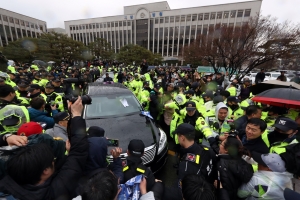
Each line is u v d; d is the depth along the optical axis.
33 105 2.41
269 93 2.56
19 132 1.32
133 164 1.64
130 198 1.19
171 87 4.81
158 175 3.00
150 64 34.06
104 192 0.88
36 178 0.96
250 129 1.81
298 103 2.18
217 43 10.41
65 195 1.02
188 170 1.46
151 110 4.39
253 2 37.91
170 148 3.87
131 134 2.76
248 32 9.51
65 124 2.13
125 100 3.72
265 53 9.10
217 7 42.28
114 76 10.47
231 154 1.47
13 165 0.92
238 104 3.31
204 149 1.59
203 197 1.00
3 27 43.16
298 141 1.62
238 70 11.76
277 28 9.12
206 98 3.84
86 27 61.00
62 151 1.29
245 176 1.32
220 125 2.67
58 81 4.73
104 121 3.07
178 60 35.34
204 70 13.21
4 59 8.64
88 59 27.70
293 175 1.48
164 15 49.50
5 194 0.91
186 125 1.62
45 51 21.98
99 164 1.33
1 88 2.26
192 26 46.69
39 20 54.97
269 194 1.25
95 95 3.82
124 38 56.38
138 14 52.56
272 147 1.80
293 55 9.02
